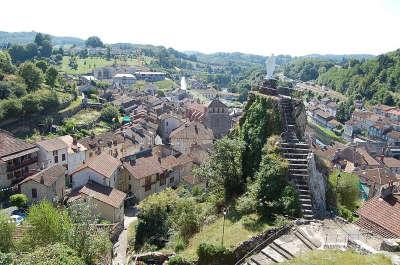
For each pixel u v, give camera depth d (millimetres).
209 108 120500
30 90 116625
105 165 62094
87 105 133500
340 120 179125
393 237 27953
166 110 143375
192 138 94625
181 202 40781
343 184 38719
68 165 74812
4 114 95375
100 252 33062
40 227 33938
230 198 38188
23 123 101250
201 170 42406
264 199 33375
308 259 24562
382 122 152125
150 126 111188
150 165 70062
